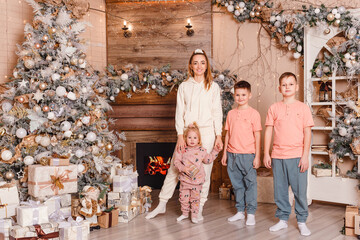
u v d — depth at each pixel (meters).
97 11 4.74
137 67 4.58
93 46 4.68
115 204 3.35
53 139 3.28
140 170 4.90
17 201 2.81
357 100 3.62
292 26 3.98
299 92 4.32
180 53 4.73
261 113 4.55
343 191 3.72
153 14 4.75
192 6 4.70
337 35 3.96
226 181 4.55
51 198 2.92
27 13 4.11
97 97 3.69
